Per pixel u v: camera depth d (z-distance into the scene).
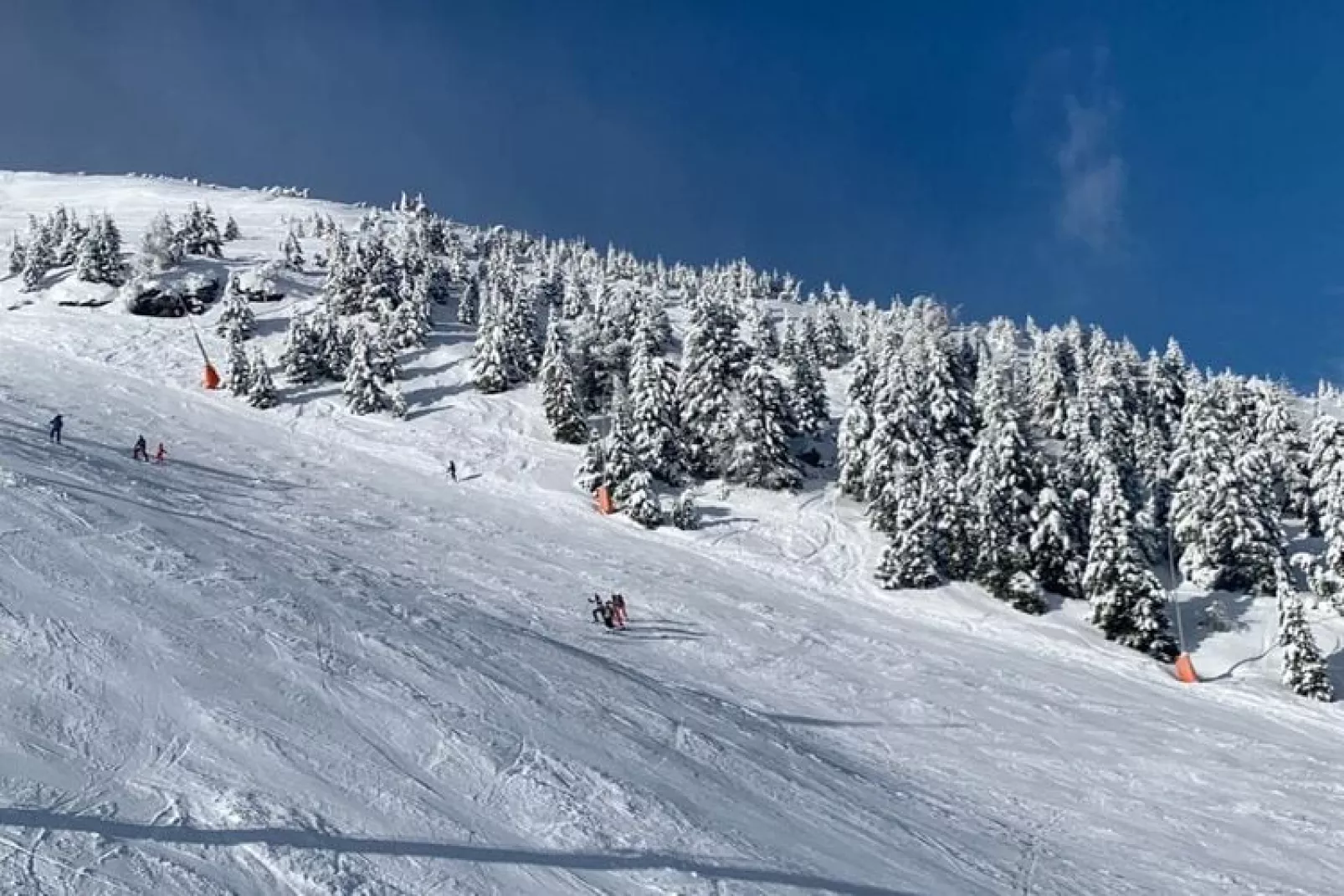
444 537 39.16
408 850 9.80
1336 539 47.47
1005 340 87.44
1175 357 74.88
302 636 16.38
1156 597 40.91
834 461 61.12
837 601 41.25
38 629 13.47
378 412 59.22
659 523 47.84
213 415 55.50
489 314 65.62
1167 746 27.45
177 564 19.14
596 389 65.62
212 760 10.80
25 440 35.44
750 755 17.47
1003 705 29.44
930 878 13.30
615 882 10.24
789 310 127.56
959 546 45.50
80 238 84.06
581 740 14.84
